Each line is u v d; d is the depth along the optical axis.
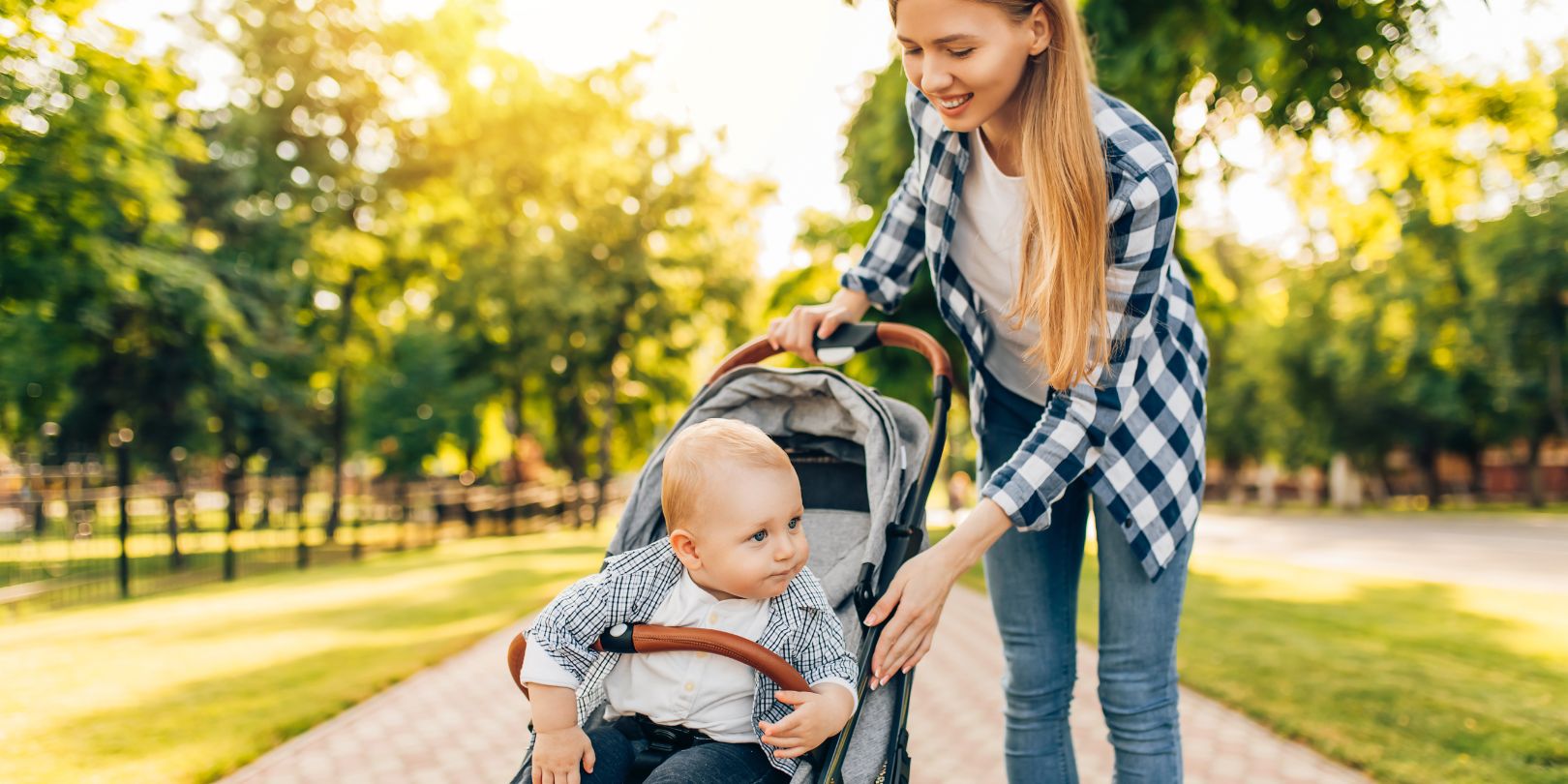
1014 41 2.05
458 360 27.73
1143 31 7.20
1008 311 2.46
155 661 7.48
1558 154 26.20
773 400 2.88
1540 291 29.05
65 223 11.31
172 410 18.45
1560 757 4.61
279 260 20.23
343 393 24.30
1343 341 35.16
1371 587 12.15
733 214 29.52
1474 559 16.89
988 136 2.38
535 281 25.12
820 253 9.41
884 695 2.25
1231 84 8.02
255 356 19.36
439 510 23.98
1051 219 2.12
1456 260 31.00
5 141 10.46
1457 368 34.22
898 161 8.06
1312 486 47.19
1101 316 2.15
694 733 2.21
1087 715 5.83
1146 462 2.42
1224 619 9.12
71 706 5.96
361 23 21.83
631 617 2.22
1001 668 7.55
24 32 10.18
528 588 12.36
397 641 8.39
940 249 2.58
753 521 2.13
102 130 10.98
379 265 25.31
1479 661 7.00
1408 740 4.94
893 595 2.16
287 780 4.62
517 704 6.19
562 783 2.07
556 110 24.20
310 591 12.84
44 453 18.67
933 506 43.25
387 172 23.36
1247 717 5.58
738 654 2.07
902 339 2.87
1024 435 2.83
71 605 12.46
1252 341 38.88
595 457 37.56
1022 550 2.79
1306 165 9.84
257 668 7.18
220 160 19.73
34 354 16.44
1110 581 2.58
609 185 26.89
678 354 29.91
